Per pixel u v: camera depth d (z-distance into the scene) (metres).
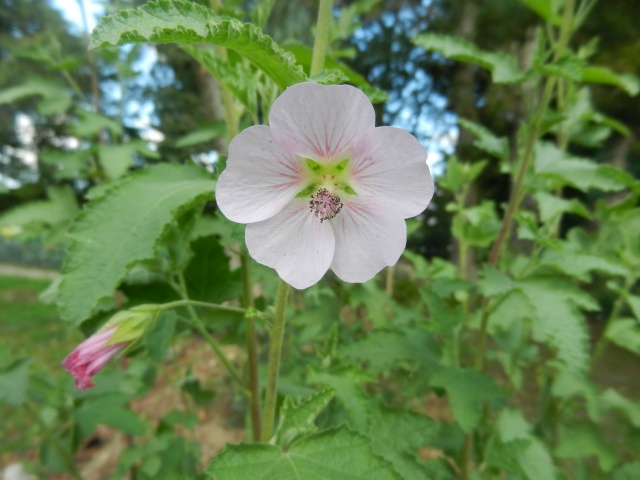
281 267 0.11
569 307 0.16
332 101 0.10
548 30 0.19
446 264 0.30
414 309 0.29
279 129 0.10
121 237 0.12
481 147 0.21
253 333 0.17
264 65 0.11
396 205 0.11
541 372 0.28
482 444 0.24
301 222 0.11
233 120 0.17
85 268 0.12
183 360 0.53
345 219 0.12
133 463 0.29
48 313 0.78
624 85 0.20
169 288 0.17
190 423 0.29
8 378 0.24
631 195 0.24
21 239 0.31
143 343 0.15
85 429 0.24
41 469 0.34
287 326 0.29
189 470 0.27
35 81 0.28
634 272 0.23
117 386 0.27
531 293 0.17
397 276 0.45
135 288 0.17
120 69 0.29
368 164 0.11
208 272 0.17
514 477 0.21
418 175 0.10
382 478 0.11
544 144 0.21
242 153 0.10
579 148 0.72
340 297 0.29
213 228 0.18
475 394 0.17
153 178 0.14
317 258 0.11
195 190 0.13
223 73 0.13
